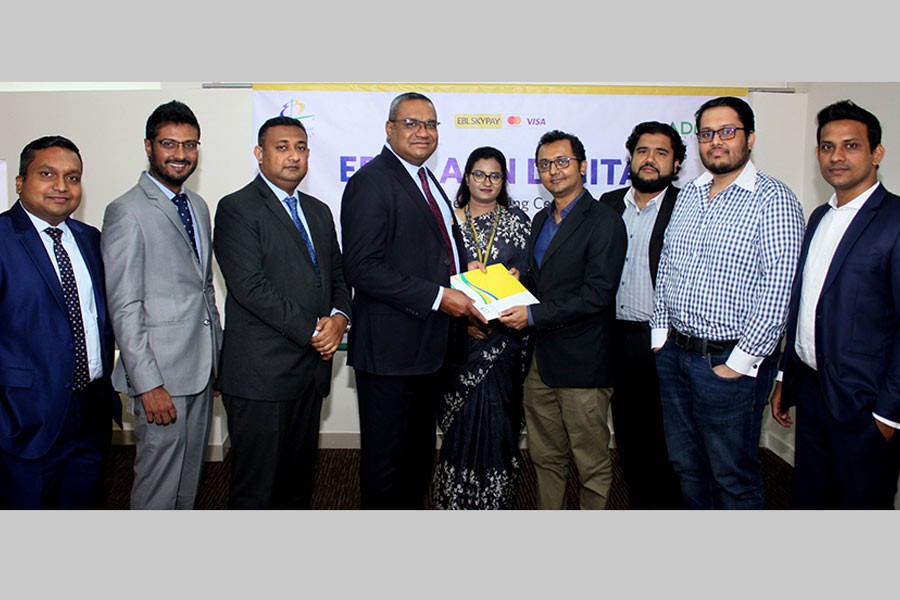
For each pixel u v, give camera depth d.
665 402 2.34
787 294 1.99
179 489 2.34
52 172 2.04
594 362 2.42
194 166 2.25
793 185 3.65
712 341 2.11
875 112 2.95
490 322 2.49
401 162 2.20
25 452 2.05
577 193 2.48
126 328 2.11
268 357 2.20
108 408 2.33
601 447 2.48
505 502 2.58
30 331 2.04
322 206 2.51
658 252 2.50
